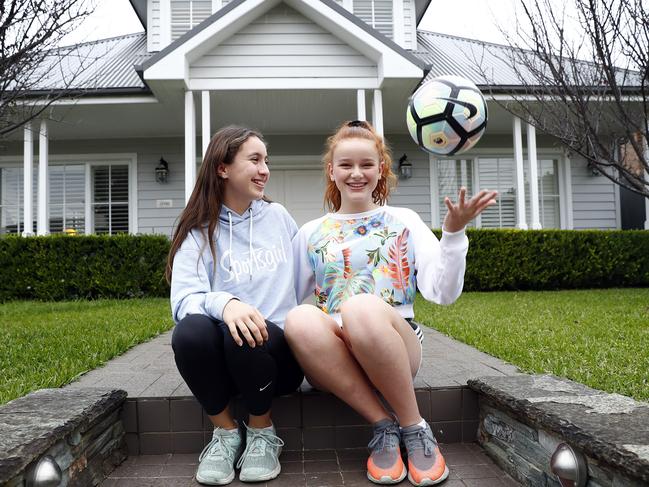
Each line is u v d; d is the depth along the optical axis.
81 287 6.77
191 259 1.61
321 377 1.50
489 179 8.96
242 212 1.74
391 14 8.90
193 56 6.38
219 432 1.53
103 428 1.55
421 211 8.75
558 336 3.24
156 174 8.45
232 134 1.68
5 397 1.94
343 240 1.69
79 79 7.31
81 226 8.61
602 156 5.09
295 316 1.50
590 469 1.14
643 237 7.77
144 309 5.16
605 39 4.68
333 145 1.76
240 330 1.39
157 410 1.73
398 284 1.63
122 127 8.05
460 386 1.79
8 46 3.45
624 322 3.90
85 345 2.99
